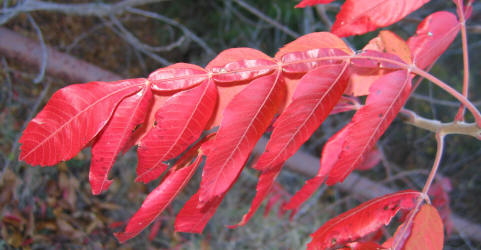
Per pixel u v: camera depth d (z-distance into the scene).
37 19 1.25
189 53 1.67
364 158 0.27
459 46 1.41
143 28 1.61
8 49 0.78
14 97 1.06
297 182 1.39
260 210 1.25
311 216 1.28
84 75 0.81
